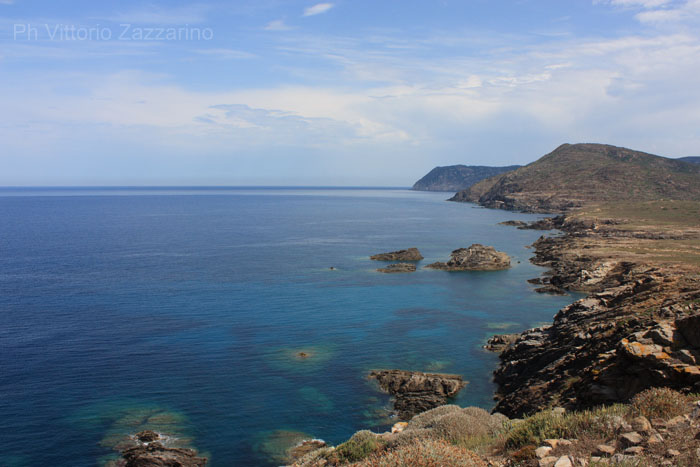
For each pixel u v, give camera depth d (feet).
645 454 35.35
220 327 179.01
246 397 123.65
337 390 128.26
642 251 296.10
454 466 36.47
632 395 69.92
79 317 189.16
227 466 94.89
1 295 223.51
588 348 108.58
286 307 208.33
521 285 256.73
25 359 146.10
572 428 43.80
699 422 38.60
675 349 70.08
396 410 117.91
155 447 99.55
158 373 137.39
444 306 212.64
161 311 199.41
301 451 99.76
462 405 119.44
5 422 109.91
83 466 94.32
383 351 156.46
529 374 124.16
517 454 40.29
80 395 123.54
